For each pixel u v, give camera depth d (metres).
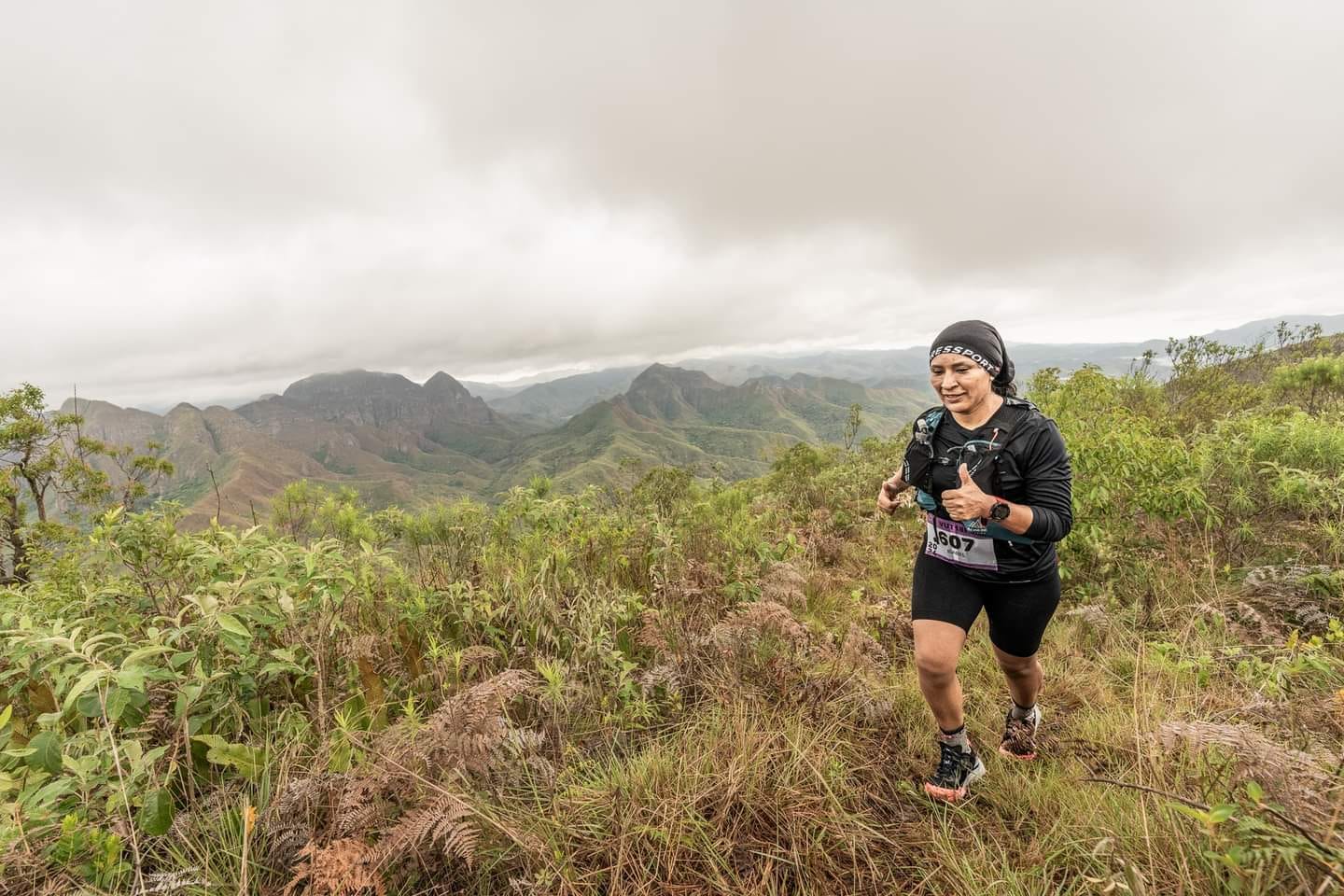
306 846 1.60
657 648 3.11
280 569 2.54
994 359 2.15
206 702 2.29
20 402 19.61
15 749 1.81
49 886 1.53
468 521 5.39
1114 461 4.22
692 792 2.06
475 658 2.74
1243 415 7.54
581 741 2.51
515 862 1.81
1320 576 3.42
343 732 2.15
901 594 4.57
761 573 4.47
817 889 1.79
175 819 1.93
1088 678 3.03
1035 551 2.15
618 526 5.43
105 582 3.00
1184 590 3.81
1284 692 2.42
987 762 2.41
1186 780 1.87
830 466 13.29
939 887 1.78
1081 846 1.79
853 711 2.66
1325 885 1.23
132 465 21.98
